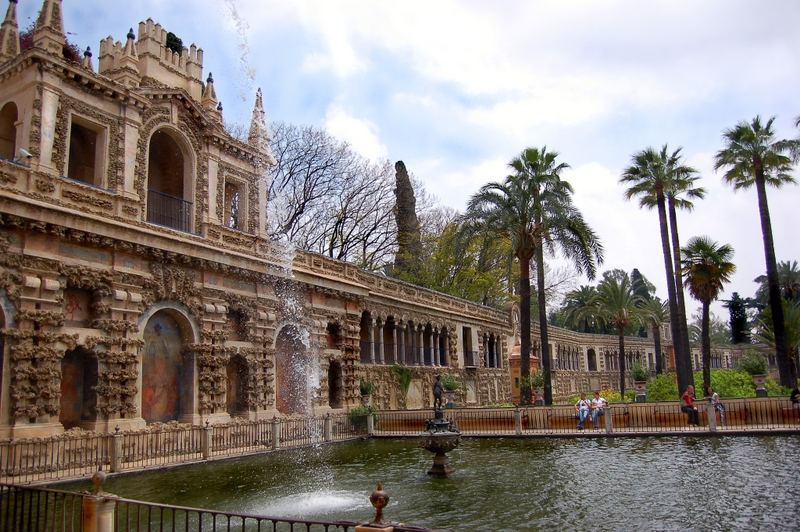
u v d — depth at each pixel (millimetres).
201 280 29875
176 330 28922
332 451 28484
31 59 23844
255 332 32688
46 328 22438
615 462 22016
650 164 44688
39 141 23672
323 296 38656
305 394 36125
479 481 19281
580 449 26141
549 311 116250
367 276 44438
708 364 46438
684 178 45938
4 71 24656
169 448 24859
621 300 66875
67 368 24156
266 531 13539
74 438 20969
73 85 25438
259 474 21438
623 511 14594
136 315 26078
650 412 32438
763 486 16656
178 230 29594
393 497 17188
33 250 22438
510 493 17234
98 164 26547
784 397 30328
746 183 45375
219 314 30469
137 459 23031
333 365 39719
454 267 67188
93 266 24656
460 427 34750
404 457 25766
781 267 87812
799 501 14797
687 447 25141
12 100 24562
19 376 21281
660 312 83938
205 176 31938
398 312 47906
